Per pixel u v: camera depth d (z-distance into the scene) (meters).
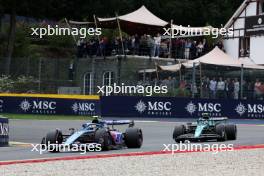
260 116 103.75
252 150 51.75
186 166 40.41
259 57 143.62
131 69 118.12
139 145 52.81
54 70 114.81
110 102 101.81
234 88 107.31
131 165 40.78
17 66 115.06
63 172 37.25
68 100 102.81
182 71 111.06
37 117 98.94
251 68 110.75
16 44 145.75
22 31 150.12
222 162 42.88
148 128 81.62
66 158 44.72
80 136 48.72
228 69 112.19
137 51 121.56
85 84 119.56
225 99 102.81
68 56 150.50
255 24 144.38
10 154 49.06
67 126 83.00
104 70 119.81
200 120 59.41
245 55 146.88
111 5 166.12
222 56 120.00
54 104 103.12
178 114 101.88
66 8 159.25
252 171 38.09
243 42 148.00
